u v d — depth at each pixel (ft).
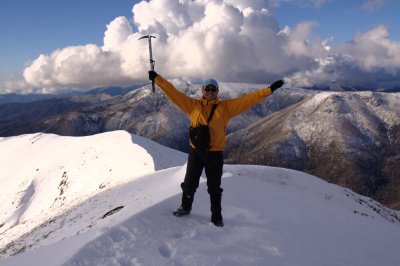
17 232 69.72
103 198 48.80
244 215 15.44
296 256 12.48
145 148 106.42
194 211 14.88
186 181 13.42
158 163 92.02
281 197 22.59
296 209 19.71
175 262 10.34
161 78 12.30
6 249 48.52
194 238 12.07
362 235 19.39
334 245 15.21
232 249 11.82
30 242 44.16
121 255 10.29
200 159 13.02
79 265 9.62
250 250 12.00
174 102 12.45
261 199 19.63
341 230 18.58
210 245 11.75
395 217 67.51
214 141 12.48
